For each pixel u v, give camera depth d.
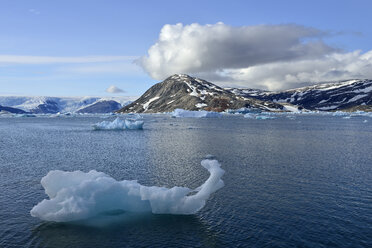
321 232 14.47
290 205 18.16
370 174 26.06
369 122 119.69
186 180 24.41
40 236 14.27
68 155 37.31
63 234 14.44
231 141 52.22
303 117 181.38
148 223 15.53
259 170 27.70
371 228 14.91
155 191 16.73
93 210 16.25
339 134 65.62
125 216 16.42
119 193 16.88
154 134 68.06
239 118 169.88
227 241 13.62
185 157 35.25
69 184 16.81
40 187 22.23
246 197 19.66
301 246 13.13
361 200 19.09
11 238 14.08
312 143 48.84
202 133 69.75
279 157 34.81
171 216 16.42
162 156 36.06
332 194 20.34
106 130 82.00
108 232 14.56
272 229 14.79
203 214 16.70
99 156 36.47
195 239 13.84
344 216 16.44
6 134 71.00
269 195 20.09
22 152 40.12
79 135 66.69
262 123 115.12
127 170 28.20
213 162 18.12
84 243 13.61
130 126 86.19
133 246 13.28
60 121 146.25
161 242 13.61
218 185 16.84
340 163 31.02
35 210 15.42
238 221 15.76
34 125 111.25
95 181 16.55
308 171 27.25
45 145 47.97
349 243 13.40
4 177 25.48
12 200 19.27
